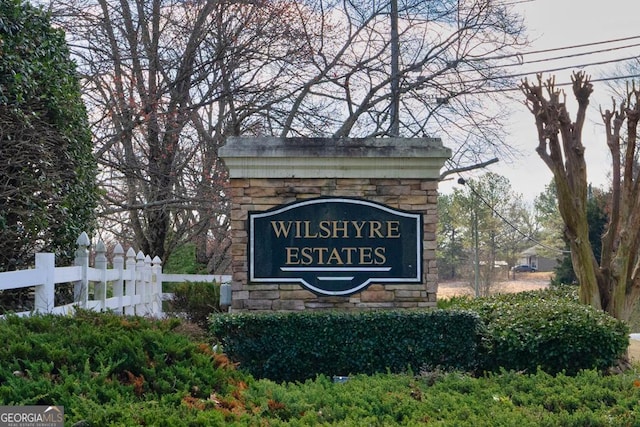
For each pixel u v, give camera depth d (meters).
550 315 10.27
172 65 19.59
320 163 10.52
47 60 11.23
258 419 6.19
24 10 10.86
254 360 9.57
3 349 6.18
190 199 18.39
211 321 9.66
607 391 8.02
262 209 10.54
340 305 10.52
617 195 12.69
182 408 5.99
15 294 10.99
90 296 13.05
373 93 21.58
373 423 6.57
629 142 12.59
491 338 10.12
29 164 10.84
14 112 10.23
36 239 10.97
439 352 9.80
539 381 8.64
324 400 7.19
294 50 19.86
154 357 6.68
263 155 10.46
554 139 12.50
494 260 49.69
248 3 19.59
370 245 10.56
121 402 5.88
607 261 12.62
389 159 10.54
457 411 7.01
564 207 12.51
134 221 20.31
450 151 10.56
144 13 19.80
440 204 48.94
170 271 21.83
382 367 9.70
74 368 6.21
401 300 10.54
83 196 11.87
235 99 20.31
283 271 10.51
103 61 18.47
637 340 16.67
